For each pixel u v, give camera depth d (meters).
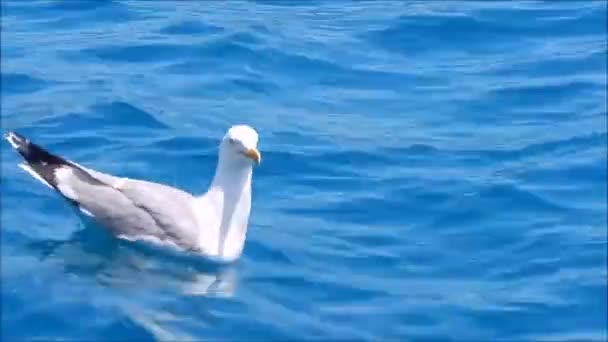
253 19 23.48
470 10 23.67
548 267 16.16
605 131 19.50
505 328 14.92
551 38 22.83
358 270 16.11
